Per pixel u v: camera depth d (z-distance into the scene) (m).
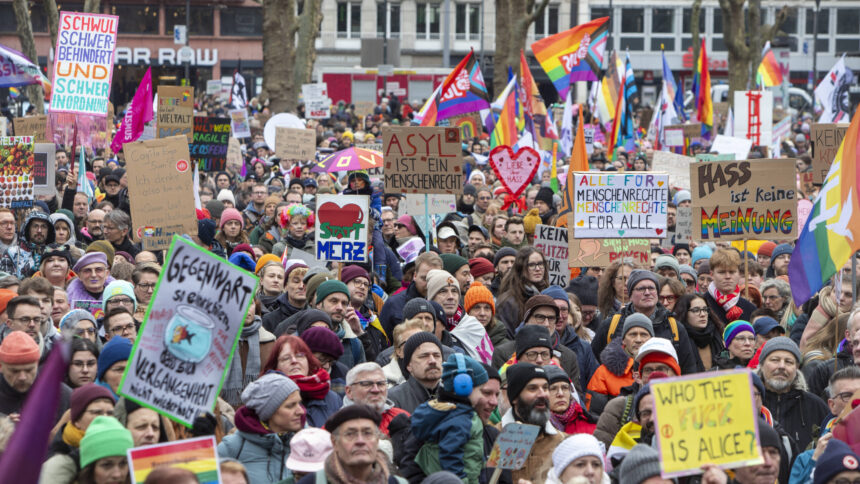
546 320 16.73
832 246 16.75
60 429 11.38
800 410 15.12
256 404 11.94
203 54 130.62
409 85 92.75
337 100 92.75
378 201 22.84
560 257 23.31
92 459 9.70
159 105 31.14
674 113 55.94
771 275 25.56
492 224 28.72
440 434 12.12
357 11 140.75
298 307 18.47
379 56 114.56
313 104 65.00
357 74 92.69
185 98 31.25
